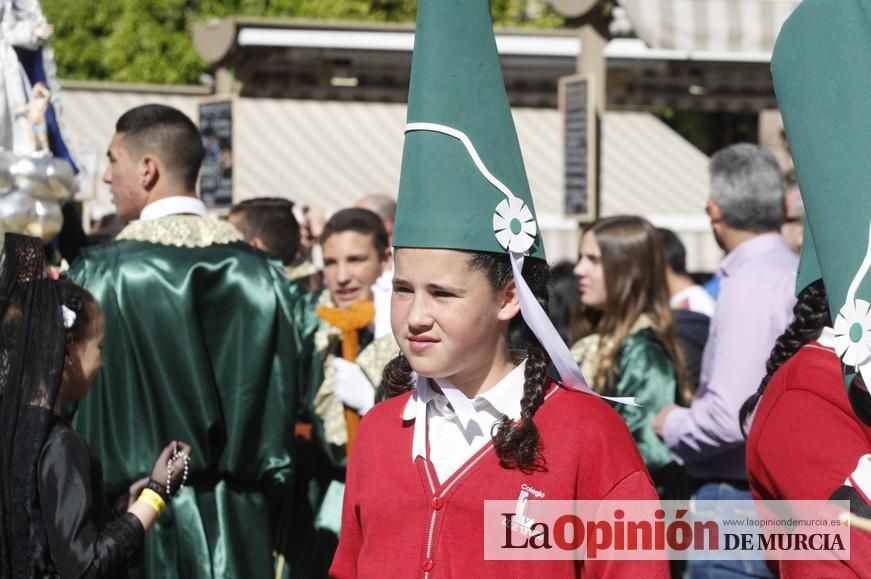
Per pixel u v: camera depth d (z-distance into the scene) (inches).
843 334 87.3
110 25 709.3
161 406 158.1
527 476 99.0
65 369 124.9
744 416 119.6
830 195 89.8
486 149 98.9
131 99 439.8
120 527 122.0
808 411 104.1
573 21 309.4
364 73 396.8
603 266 182.5
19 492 114.9
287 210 234.4
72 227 179.8
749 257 167.9
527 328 103.1
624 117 508.4
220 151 327.6
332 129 438.9
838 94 90.3
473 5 100.6
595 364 183.3
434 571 98.5
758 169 171.2
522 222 99.2
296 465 184.1
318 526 179.0
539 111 456.1
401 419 106.7
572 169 300.7
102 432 158.1
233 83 361.4
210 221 166.7
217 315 162.7
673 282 218.2
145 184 166.1
